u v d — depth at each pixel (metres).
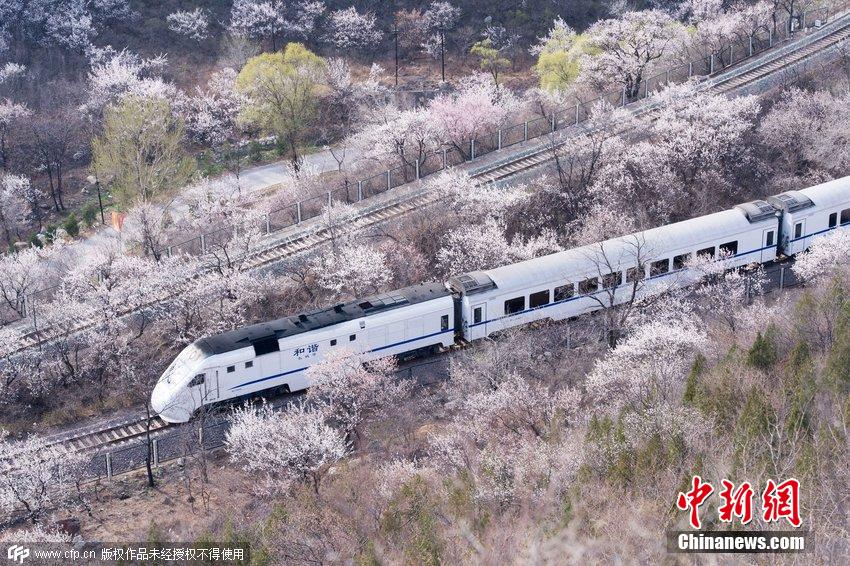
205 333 61.41
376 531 41.00
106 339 60.97
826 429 40.41
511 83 107.88
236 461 50.22
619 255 61.12
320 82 99.00
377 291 64.88
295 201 77.56
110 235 80.06
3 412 57.84
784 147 76.38
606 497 38.81
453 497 41.62
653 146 73.38
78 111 100.38
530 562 36.81
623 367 50.25
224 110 100.75
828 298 52.19
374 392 52.19
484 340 59.00
